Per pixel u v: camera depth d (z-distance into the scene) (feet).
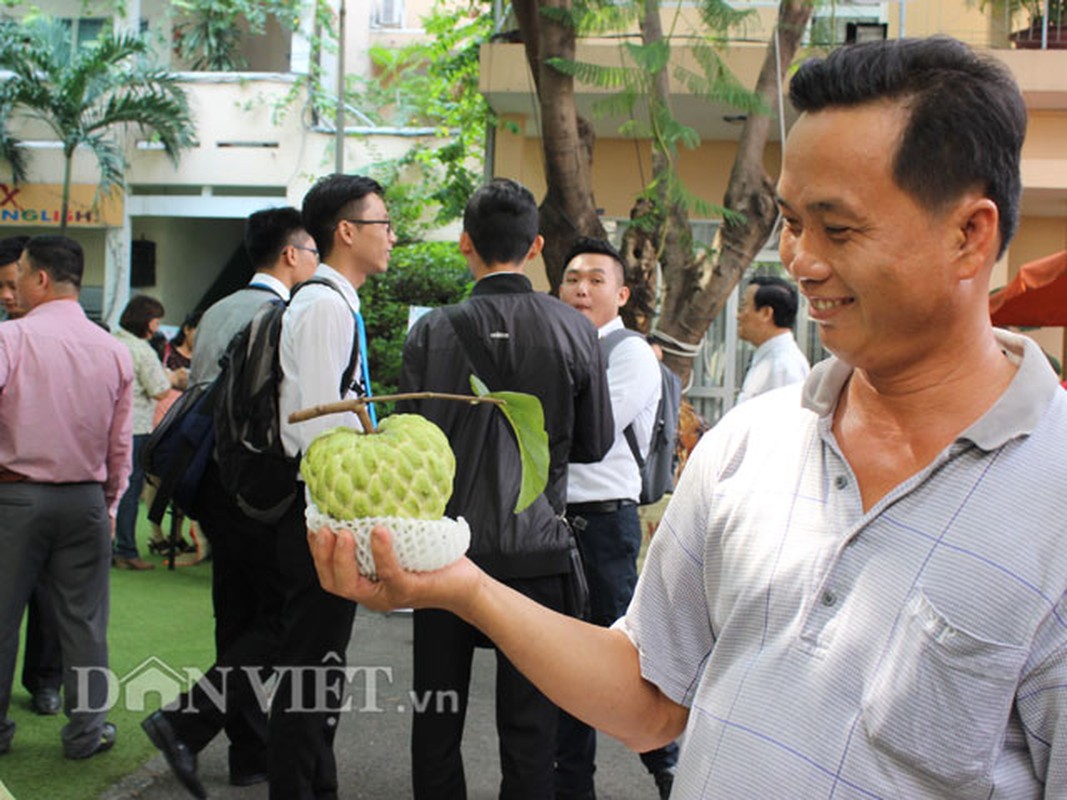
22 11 51.08
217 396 11.94
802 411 4.79
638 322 23.80
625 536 13.43
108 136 47.96
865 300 4.06
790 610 4.40
